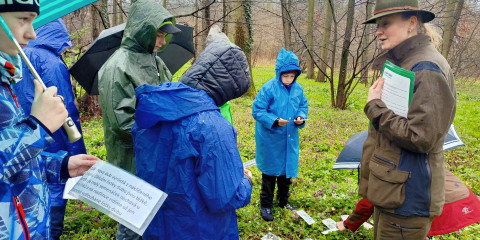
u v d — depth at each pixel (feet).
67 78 9.00
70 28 28.32
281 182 11.75
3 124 3.62
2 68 3.73
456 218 7.09
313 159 17.13
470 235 10.73
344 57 33.09
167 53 12.63
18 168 3.64
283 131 10.80
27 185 4.18
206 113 5.08
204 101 5.16
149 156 5.41
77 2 4.84
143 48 8.13
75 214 10.81
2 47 3.93
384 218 6.86
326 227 11.01
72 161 5.41
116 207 4.68
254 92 37.06
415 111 5.77
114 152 8.07
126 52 7.95
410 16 6.27
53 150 8.26
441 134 5.71
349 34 31.99
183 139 4.96
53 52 9.10
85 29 24.62
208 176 5.02
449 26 35.29
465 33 45.52
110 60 7.91
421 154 6.25
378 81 6.68
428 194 6.28
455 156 19.35
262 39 91.30
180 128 5.00
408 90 5.85
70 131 4.55
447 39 36.45
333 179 14.97
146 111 4.99
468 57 43.09
